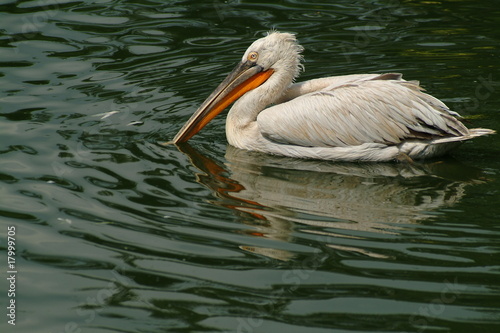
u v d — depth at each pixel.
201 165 12.45
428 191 11.36
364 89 12.75
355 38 18.50
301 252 9.42
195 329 7.94
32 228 10.10
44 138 13.22
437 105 12.48
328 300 8.37
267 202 10.97
